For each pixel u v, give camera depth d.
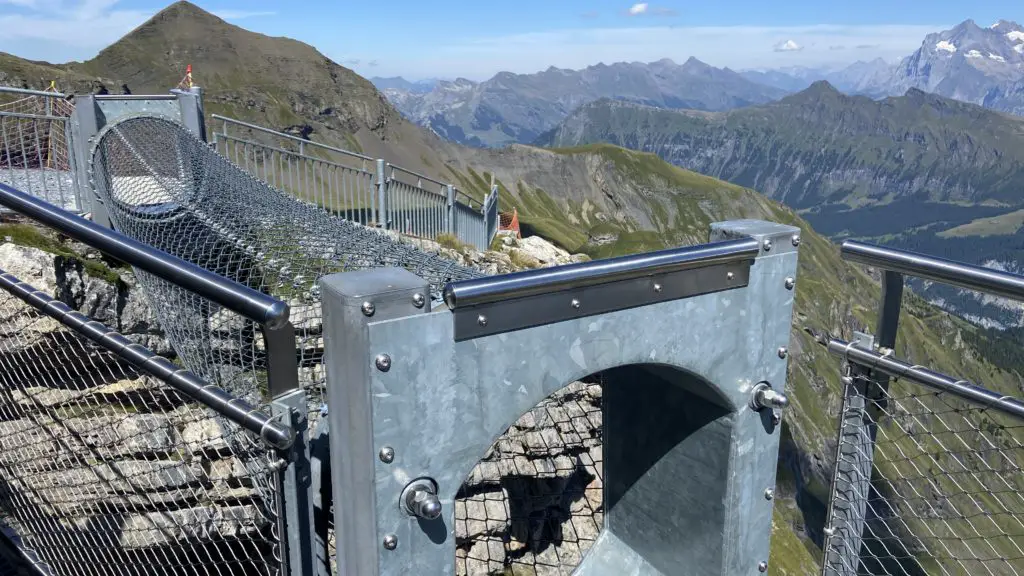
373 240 6.39
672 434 2.38
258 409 1.68
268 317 1.51
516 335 1.69
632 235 184.12
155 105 9.81
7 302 5.11
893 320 2.18
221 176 7.84
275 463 1.67
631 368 2.46
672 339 2.00
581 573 2.63
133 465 4.29
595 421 5.28
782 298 2.25
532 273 1.65
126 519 4.21
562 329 1.76
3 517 3.56
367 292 1.46
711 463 2.27
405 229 13.73
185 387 1.83
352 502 1.64
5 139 8.66
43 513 3.71
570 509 5.22
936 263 1.97
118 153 7.63
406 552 1.64
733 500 2.25
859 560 2.37
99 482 4.18
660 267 1.86
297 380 1.66
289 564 1.72
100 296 6.72
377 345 1.49
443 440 1.63
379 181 12.70
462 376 1.63
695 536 2.36
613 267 1.76
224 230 5.66
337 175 11.98
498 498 5.05
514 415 1.73
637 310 1.90
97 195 6.81
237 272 4.80
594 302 1.79
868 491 2.31
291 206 7.34
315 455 2.12
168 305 4.72
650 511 2.52
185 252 5.25
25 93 8.40
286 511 1.71
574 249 181.88
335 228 6.44
